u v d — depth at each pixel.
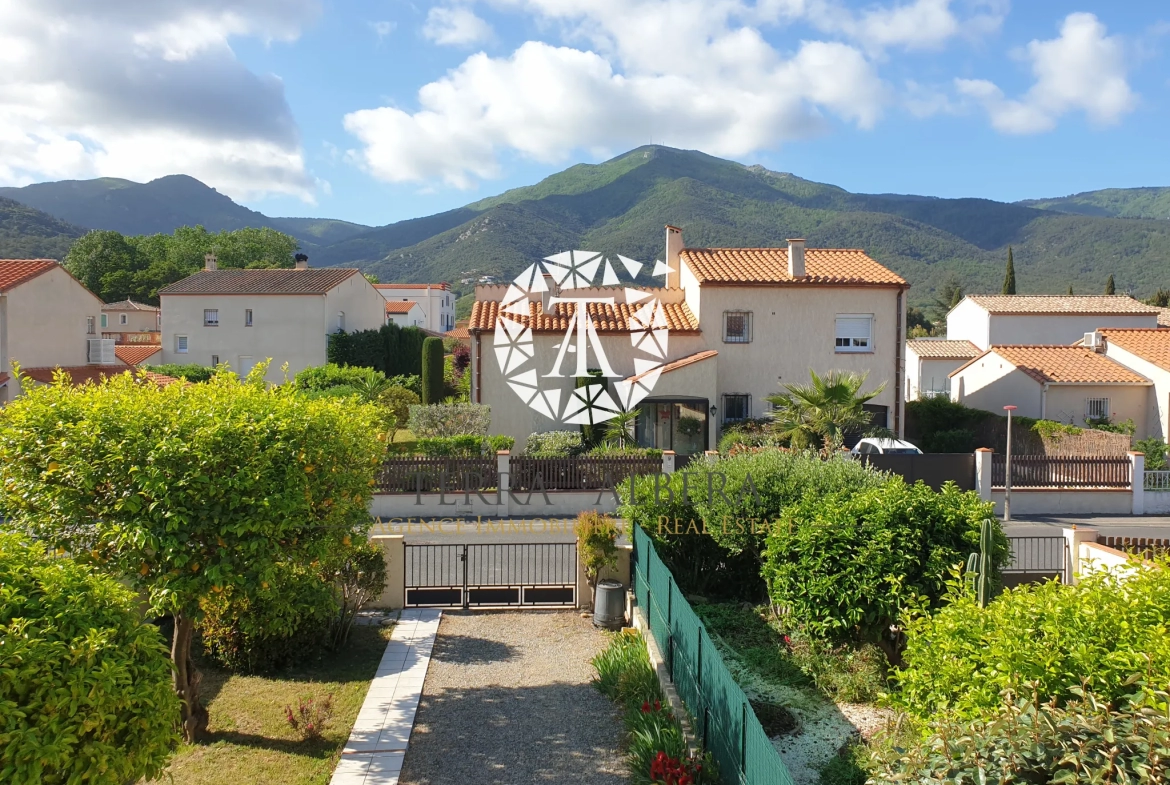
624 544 15.34
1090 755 3.78
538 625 12.45
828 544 9.70
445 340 55.50
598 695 9.79
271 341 42.72
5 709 4.26
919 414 29.09
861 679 9.20
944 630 6.00
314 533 7.96
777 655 10.34
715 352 25.58
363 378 30.80
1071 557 13.08
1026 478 21.39
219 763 7.84
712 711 7.41
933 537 9.61
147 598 8.34
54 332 29.69
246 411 7.60
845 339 27.20
